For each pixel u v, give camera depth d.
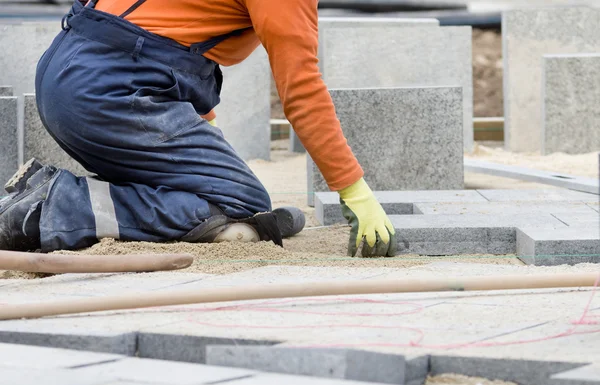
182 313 7.12
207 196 10.18
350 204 10.26
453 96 15.25
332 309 7.26
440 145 15.29
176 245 9.84
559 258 9.90
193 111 10.35
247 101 20.52
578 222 11.29
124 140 10.08
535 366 5.73
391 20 22.09
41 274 9.01
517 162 20.62
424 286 7.24
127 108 10.02
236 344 6.21
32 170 10.63
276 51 10.07
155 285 8.26
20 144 15.95
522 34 23.11
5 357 6.07
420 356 5.83
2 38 18.50
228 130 20.48
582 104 21.62
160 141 10.13
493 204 13.03
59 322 6.84
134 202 10.05
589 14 23.17
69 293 8.00
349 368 5.69
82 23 10.17
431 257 10.27
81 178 10.14
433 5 32.00
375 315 7.05
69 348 6.42
